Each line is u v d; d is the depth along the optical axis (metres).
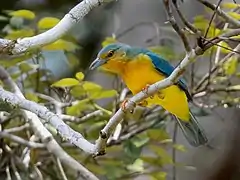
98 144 6.08
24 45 6.45
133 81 7.22
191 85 9.27
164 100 7.17
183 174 13.12
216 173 13.28
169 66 7.16
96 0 6.67
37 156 9.74
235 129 13.01
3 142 9.26
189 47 5.70
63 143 9.58
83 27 12.65
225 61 9.06
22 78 9.44
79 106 8.59
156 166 9.79
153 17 12.91
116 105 8.91
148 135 9.30
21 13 8.88
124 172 9.66
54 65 10.93
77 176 9.53
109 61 7.25
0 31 11.30
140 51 7.23
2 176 9.54
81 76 8.23
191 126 7.71
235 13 8.00
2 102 7.35
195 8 10.82
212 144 12.83
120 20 13.02
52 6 12.69
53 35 6.51
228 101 9.41
